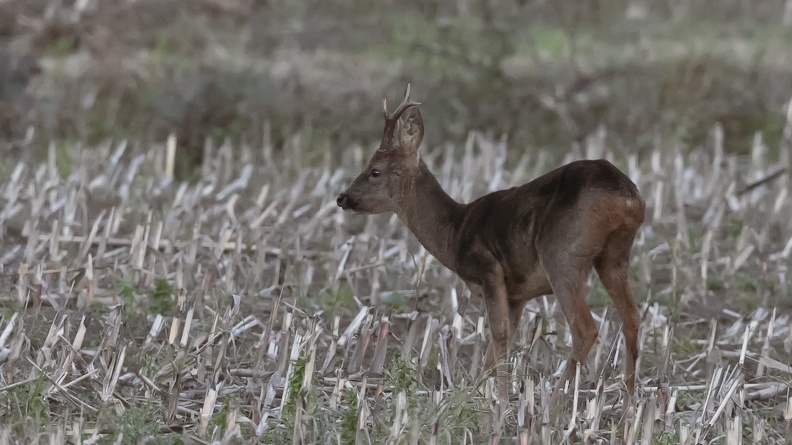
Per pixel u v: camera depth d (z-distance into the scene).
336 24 25.12
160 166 16.86
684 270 13.05
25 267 11.58
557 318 11.84
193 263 12.45
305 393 8.87
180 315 10.55
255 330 11.34
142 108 20.28
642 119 20.27
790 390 9.98
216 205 15.16
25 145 17.80
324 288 12.22
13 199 14.54
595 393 9.23
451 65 21.77
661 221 14.30
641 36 25.05
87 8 24.58
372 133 20.33
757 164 17.83
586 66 22.47
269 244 13.77
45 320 11.09
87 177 15.90
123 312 11.06
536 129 20.19
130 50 23.72
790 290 12.88
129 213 14.60
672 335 10.79
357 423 8.45
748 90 21.52
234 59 23.31
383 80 22.09
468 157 17.00
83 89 21.16
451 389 9.30
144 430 8.62
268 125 18.84
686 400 9.82
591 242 9.21
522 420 8.44
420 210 10.32
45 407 8.98
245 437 8.83
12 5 24.17
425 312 11.99
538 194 9.52
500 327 9.71
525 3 23.28
